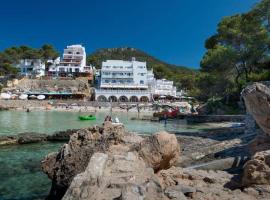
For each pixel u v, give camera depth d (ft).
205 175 39.47
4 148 83.35
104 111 312.29
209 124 159.94
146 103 365.81
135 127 151.74
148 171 34.76
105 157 35.65
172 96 440.04
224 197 30.96
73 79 475.31
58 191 44.27
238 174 40.91
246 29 193.57
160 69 614.34
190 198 31.12
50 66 505.25
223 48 199.93
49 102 354.54
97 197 28.17
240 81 202.49
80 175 31.30
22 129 135.33
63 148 46.44
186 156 60.49
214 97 244.83
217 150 65.16
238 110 188.03
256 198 30.35
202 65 221.05
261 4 186.60
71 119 204.44
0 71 491.31
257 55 189.88
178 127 149.28
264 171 33.09
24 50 613.11
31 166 62.13
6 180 51.96
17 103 335.06
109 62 434.71
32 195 44.65
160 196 29.43
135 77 433.07
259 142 47.85
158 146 39.11
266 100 43.11
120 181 30.71
